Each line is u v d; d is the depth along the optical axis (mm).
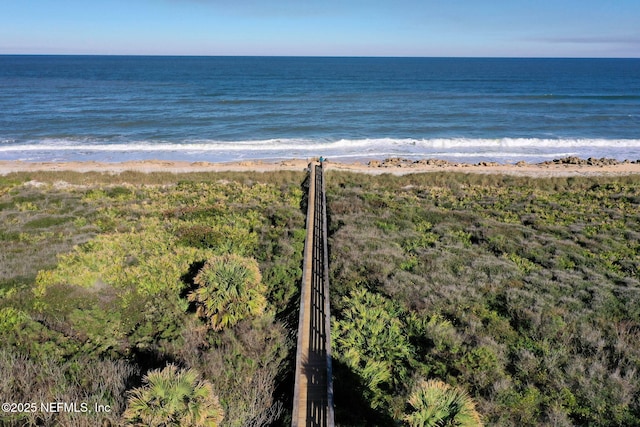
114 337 10664
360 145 38281
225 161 33125
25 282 12773
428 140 39625
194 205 20781
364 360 9820
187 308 11953
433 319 11188
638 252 16109
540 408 8516
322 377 9008
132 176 25891
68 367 9000
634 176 26547
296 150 36406
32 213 19078
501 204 21984
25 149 34594
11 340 10031
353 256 14938
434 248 16141
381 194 23562
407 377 9359
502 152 36750
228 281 11375
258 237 17047
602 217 19984
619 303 12305
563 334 10820
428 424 6613
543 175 27125
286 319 11391
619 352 10094
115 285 12945
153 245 15758
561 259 15336
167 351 9859
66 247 15336
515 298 12383
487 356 9781
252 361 9391
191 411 6523
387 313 11609
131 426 6395
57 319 11094
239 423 7480
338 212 20188
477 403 8492
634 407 8453
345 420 8156
